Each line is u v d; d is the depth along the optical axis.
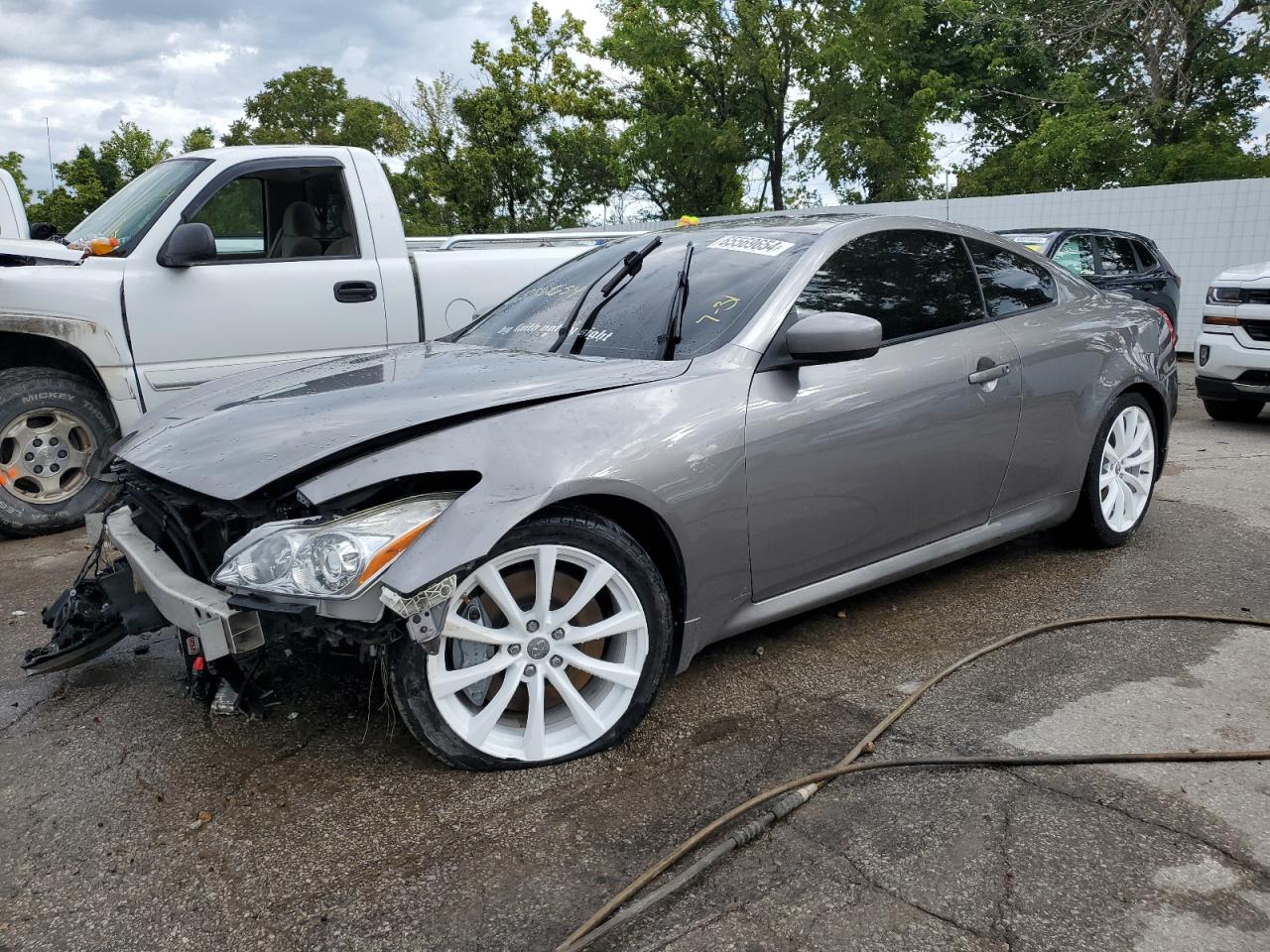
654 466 2.55
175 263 5.07
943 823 2.22
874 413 3.08
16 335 5.04
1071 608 3.62
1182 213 14.46
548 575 2.41
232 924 1.94
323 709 2.87
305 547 2.16
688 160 28.16
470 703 2.49
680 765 2.52
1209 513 4.99
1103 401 4.00
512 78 26.27
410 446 2.36
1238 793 2.32
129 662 3.31
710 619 2.81
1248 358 7.29
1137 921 1.87
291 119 46.16
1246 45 23.19
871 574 3.26
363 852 2.17
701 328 2.98
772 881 2.02
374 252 5.71
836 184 28.00
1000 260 3.85
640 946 1.83
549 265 6.24
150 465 2.59
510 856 2.14
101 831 2.28
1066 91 23.89
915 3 26.48
